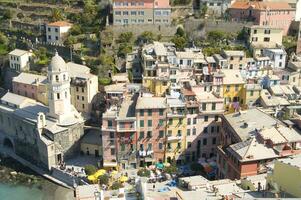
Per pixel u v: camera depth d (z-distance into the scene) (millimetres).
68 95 148125
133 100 144625
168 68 157000
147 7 198500
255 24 198875
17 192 131125
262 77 160625
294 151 109188
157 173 130125
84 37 196625
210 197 79625
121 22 198500
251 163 105375
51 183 135750
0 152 158125
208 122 137500
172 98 139500
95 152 148125
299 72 165750
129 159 135500
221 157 119062
